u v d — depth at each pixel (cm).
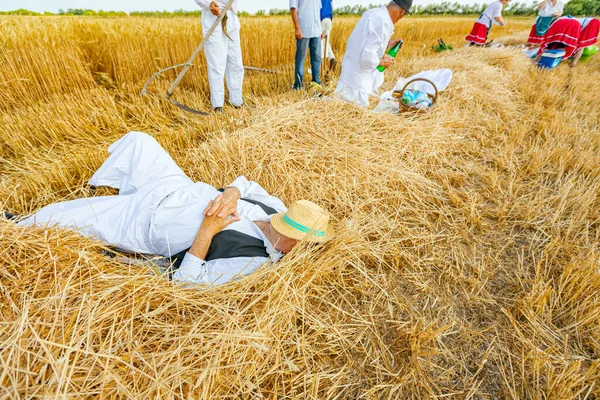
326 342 178
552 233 264
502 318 199
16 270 152
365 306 200
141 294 162
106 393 124
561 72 726
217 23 396
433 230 264
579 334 187
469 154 371
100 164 304
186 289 172
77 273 161
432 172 326
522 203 298
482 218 281
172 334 153
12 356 120
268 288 177
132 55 536
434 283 221
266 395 152
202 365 142
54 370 116
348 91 443
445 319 197
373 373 169
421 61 707
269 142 318
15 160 332
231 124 375
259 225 202
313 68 567
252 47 670
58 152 351
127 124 411
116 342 140
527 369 172
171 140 354
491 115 462
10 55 437
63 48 487
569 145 393
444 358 176
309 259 202
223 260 185
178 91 496
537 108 494
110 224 202
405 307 201
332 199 279
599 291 201
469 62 664
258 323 159
